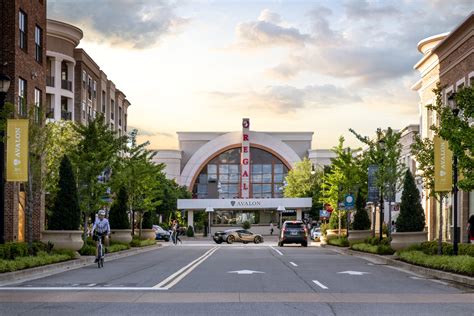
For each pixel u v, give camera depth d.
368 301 13.39
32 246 24.39
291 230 51.94
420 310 12.03
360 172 41.03
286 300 13.50
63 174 29.59
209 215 93.94
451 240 40.00
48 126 27.81
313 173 101.81
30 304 12.69
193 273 20.91
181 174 116.06
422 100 48.59
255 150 116.88
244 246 52.66
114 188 35.84
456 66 39.12
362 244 36.50
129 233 41.38
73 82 62.78
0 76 21.89
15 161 22.95
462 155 19.92
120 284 16.95
